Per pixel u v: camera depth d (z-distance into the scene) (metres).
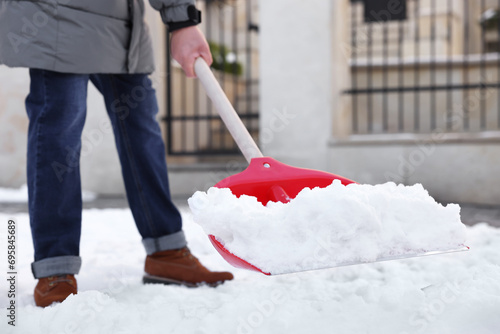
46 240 1.27
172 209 1.52
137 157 1.50
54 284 1.25
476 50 7.19
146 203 1.50
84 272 1.62
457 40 6.68
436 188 3.67
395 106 4.59
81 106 1.35
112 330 1.00
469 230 2.21
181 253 1.50
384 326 0.95
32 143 1.29
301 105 3.95
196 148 4.98
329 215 0.91
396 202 0.96
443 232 0.96
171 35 1.40
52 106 1.29
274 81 4.00
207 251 1.97
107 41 1.37
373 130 4.62
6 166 4.25
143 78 1.53
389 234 0.94
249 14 5.53
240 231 0.92
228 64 5.80
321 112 3.91
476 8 7.20
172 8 1.36
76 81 1.34
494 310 0.97
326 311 1.04
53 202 1.28
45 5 1.26
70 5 1.30
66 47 1.29
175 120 4.56
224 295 1.26
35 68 1.28
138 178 1.50
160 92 4.38
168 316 1.07
